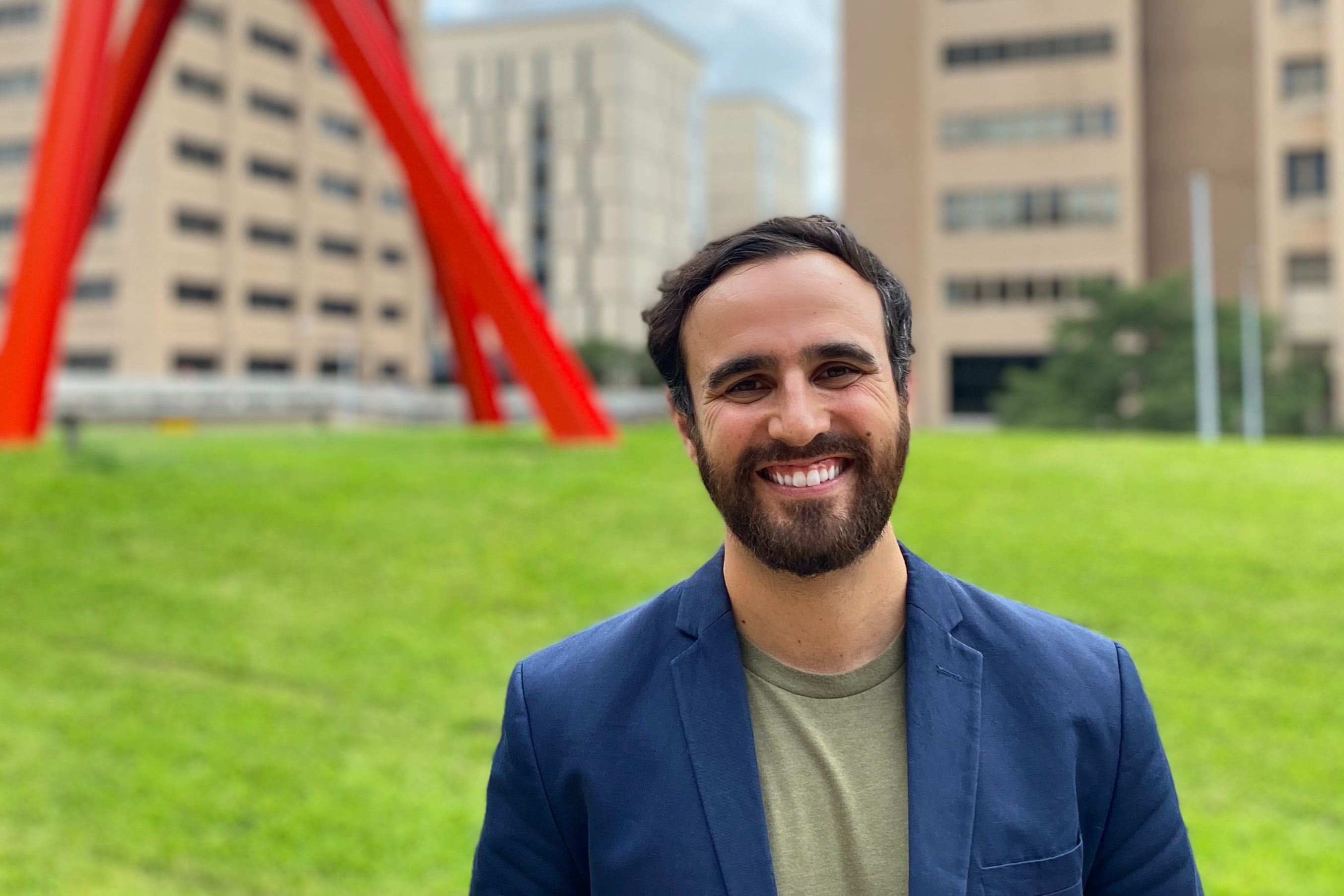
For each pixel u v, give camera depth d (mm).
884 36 43125
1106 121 40594
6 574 7273
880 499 1283
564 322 85500
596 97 83875
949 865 1188
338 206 56531
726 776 1245
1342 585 7168
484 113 86938
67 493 8977
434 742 5125
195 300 49344
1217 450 12875
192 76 48906
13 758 4902
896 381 1335
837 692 1308
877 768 1270
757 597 1315
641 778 1271
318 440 12953
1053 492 10000
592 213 84562
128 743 5055
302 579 7402
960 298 42562
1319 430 33375
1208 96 40969
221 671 5941
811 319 1271
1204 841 4164
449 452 11703
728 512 1300
